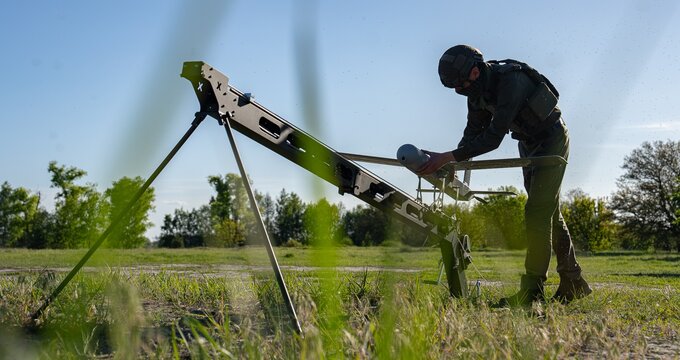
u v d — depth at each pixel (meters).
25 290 4.38
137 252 16.17
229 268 7.31
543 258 5.11
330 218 1.50
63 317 3.48
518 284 6.09
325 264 1.48
